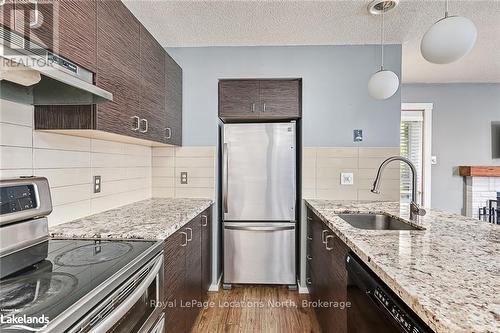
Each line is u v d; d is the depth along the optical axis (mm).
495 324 581
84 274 959
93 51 1323
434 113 4426
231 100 2865
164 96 2301
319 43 2758
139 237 1372
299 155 2947
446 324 581
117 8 1540
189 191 2830
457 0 2014
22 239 1210
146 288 1119
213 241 2822
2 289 843
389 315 883
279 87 2859
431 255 1033
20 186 1216
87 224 1594
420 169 4461
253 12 2182
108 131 1462
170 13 2197
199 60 2842
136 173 2529
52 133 1517
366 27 2432
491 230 1445
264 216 2781
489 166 4285
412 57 3189
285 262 2787
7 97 1260
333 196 2807
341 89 2807
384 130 2797
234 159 2781
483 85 4402
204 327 2188
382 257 1008
